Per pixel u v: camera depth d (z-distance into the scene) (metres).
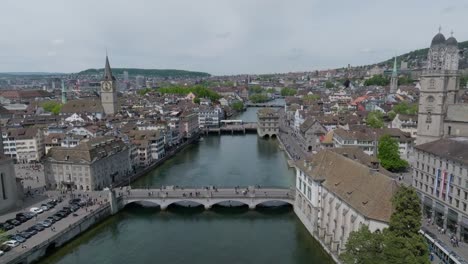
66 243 99.88
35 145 189.38
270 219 118.12
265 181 154.75
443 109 128.00
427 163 105.12
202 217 120.19
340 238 87.06
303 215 112.25
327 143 188.38
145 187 145.38
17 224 103.75
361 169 87.88
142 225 114.81
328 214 94.44
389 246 59.78
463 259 76.88
